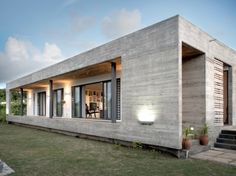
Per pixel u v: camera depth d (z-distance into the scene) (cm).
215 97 907
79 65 1151
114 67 994
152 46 780
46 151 769
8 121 2170
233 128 980
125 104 871
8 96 2267
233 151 773
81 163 607
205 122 825
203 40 838
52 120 1394
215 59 924
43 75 1525
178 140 684
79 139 1073
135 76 834
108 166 579
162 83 742
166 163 611
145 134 787
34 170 541
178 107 692
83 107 1542
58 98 1797
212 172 531
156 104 757
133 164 598
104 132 973
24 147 848
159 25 761
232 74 1048
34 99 2206
